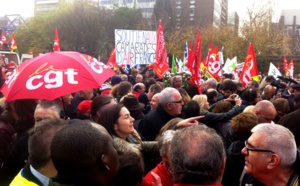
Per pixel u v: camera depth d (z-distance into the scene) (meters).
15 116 3.57
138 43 10.73
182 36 42.69
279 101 5.18
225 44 37.31
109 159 1.82
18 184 2.18
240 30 38.12
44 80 3.32
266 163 2.28
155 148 3.28
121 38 10.45
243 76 9.20
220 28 41.59
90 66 3.61
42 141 2.20
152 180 2.68
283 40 38.03
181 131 2.04
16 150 3.04
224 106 5.06
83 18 43.78
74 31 44.06
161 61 9.07
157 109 4.59
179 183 1.92
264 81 10.66
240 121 3.52
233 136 3.89
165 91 4.55
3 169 3.08
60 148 1.76
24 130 3.36
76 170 1.74
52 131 2.24
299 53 44.62
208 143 1.89
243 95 6.85
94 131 1.82
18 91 3.27
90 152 1.74
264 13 37.53
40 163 2.20
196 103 4.68
